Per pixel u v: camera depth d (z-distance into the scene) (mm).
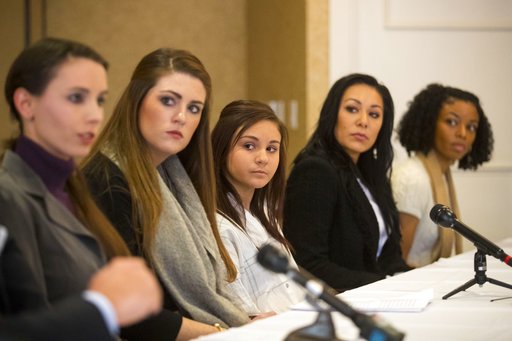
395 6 11242
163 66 5207
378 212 7703
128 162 5141
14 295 3377
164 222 5254
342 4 11102
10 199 3576
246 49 13055
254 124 6156
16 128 4074
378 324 3189
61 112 3701
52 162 3865
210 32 12891
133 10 12508
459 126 8562
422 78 11336
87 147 3805
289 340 3486
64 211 3861
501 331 4480
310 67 11062
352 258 7332
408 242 8430
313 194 7184
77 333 2834
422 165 8570
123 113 5223
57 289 3670
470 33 11375
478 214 11430
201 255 5453
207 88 5449
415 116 8664
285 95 11758
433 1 11289
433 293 5566
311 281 3279
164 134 5188
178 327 4906
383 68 11281
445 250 8461
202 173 5727
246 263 6055
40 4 11656
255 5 12703
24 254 3479
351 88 7520
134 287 2951
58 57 3689
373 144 7746
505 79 11438
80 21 12266
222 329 5090
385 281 6055
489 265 6789
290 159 11617
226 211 6148
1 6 10672
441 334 4402
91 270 3840
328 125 7523
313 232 7141
